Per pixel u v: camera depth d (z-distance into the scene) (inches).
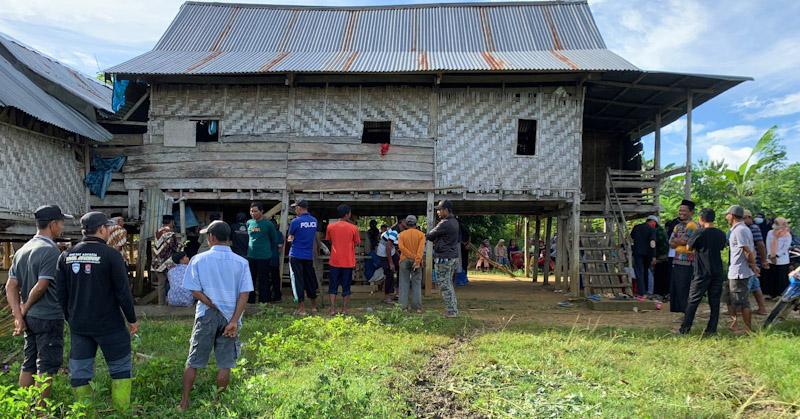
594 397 214.5
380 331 331.3
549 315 414.9
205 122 570.3
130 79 495.5
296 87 513.3
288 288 558.3
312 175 510.6
